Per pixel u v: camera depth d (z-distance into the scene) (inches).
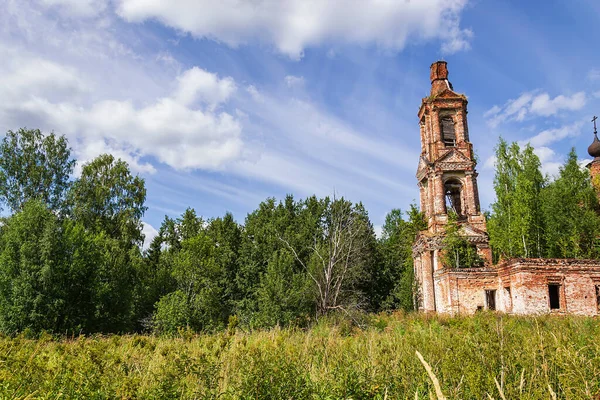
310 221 2177.7
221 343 401.1
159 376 278.1
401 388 263.1
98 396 230.5
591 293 1221.7
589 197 1681.8
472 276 1371.8
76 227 1369.3
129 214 1750.7
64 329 1202.0
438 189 1596.9
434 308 1513.3
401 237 2119.8
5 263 1215.6
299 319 1226.6
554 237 1619.1
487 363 269.9
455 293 1362.0
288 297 1330.0
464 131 1652.3
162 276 1768.0
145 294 1631.4
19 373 267.0
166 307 1366.9
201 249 1776.6
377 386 245.9
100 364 284.2
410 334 595.2
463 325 495.2
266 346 367.9
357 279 1748.3
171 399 234.8
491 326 372.5
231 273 1942.7
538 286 1216.8
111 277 1425.9
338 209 1887.3
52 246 1235.9
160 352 375.6
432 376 105.3
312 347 423.5
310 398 248.2
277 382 255.0
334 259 1472.7
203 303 1422.2
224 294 1841.8
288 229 2092.8
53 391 238.1
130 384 235.8
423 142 1753.2
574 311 1202.0
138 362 346.3
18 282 1182.9
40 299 1165.1
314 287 1385.3
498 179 1818.4
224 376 297.3
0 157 1547.7
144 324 1489.9
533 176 1763.0
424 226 1697.8
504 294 1320.1
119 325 1387.8
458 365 275.7
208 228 2285.9
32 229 1274.6
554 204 1636.3
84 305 1305.4
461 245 1501.0
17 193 1541.6
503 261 1317.7
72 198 1662.2
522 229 1609.3
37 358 319.0
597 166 1868.8
